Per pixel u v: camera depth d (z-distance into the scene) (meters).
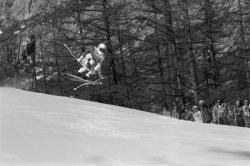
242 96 35.06
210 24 38.81
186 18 37.09
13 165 5.53
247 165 6.52
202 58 44.25
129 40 38.78
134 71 39.56
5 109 9.54
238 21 38.84
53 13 39.28
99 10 38.75
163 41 37.91
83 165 5.86
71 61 37.50
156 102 37.62
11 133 7.20
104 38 39.38
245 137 9.79
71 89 38.25
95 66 15.91
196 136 9.28
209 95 34.38
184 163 6.51
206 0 39.00
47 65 39.78
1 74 41.59
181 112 31.23
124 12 39.88
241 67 40.59
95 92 36.31
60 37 39.84
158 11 37.41
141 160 6.47
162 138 8.54
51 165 5.70
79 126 8.82
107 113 11.36
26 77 38.16
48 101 12.05
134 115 11.98
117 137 8.20
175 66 37.03
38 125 8.20
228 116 25.77
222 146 8.11
